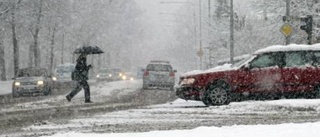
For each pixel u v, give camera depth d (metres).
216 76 19.75
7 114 18.61
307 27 26.34
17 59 53.22
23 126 14.44
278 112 16.64
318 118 14.55
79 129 13.16
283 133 9.88
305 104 17.33
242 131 10.37
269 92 19.34
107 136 10.28
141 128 12.97
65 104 23.23
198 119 15.07
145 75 37.66
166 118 15.59
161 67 37.88
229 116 15.74
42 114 18.25
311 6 39.66
